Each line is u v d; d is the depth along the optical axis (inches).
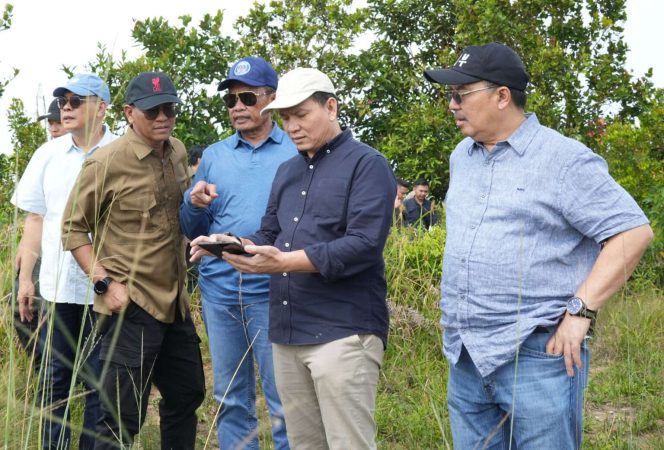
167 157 169.2
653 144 461.1
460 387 128.7
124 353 160.7
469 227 124.1
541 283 119.1
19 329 181.5
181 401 175.0
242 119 168.6
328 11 521.3
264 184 167.2
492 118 122.0
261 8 511.5
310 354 137.7
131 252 162.7
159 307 164.1
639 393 238.1
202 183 159.5
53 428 172.9
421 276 308.0
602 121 507.2
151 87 162.4
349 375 134.8
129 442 151.0
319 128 140.3
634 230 114.7
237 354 168.4
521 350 120.0
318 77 140.7
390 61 607.8
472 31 530.9
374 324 138.9
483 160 125.3
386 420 217.8
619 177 456.8
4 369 154.1
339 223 138.4
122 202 162.7
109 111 296.5
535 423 119.8
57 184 179.6
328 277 132.9
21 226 201.9
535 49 512.1
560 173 117.6
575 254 120.6
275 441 160.9
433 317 283.9
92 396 175.5
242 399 170.2
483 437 127.9
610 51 528.4
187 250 189.3
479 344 122.3
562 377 119.0
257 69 167.8
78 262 162.2
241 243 133.4
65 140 185.6
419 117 547.2
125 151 163.9
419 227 342.3
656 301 335.9
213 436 209.3
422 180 438.3
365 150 140.3
